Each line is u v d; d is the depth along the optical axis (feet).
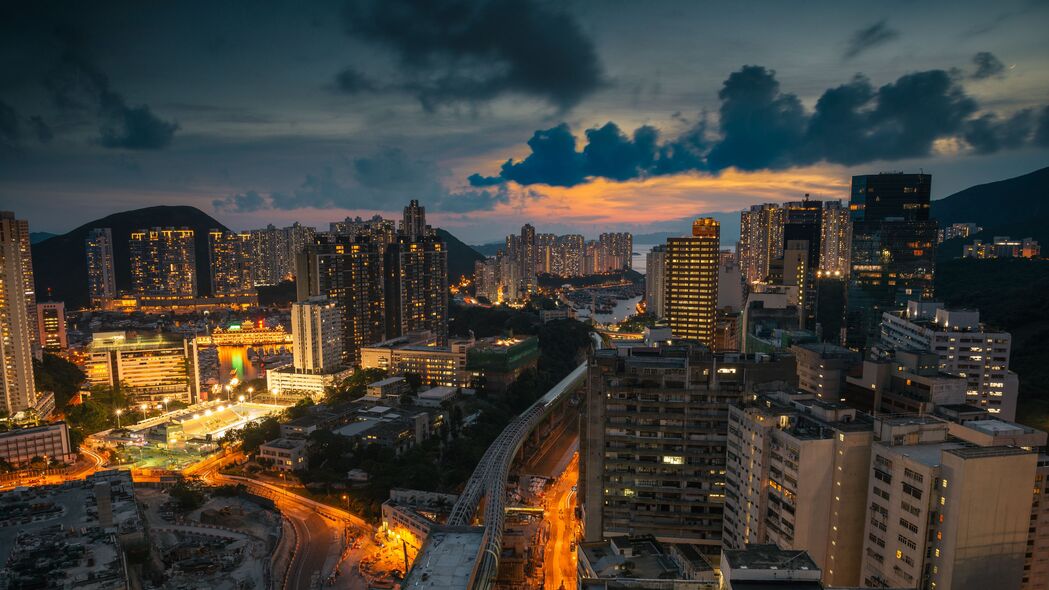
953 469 433.48
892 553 481.46
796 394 632.38
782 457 545.03
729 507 639.76
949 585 439.63
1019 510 437.58
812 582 354.74
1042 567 479.00
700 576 485.15
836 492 519.60
